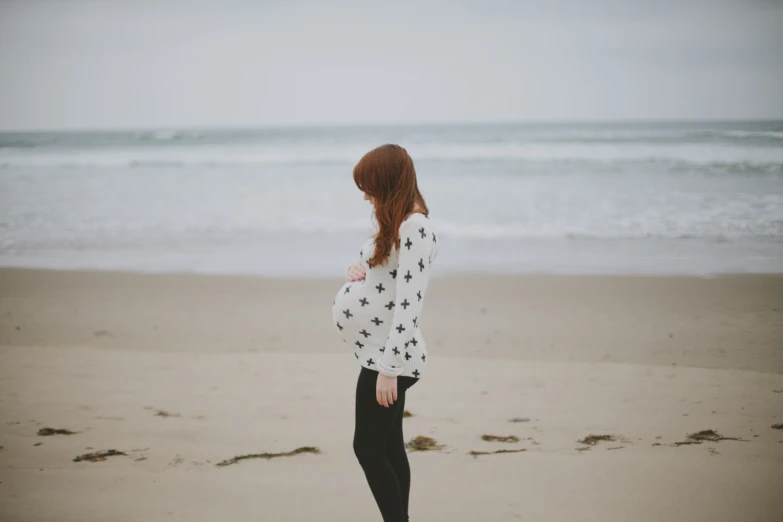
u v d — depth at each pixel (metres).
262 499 2.86
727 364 5.13
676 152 19.44
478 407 4.14
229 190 16.36
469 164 19.48
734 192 13.80
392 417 2.22
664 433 3.64
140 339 5.99
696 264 8.86
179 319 6.68
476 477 3.09
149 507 2.77
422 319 6.64
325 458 3.33
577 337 5.95
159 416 3.98
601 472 3.12
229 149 25.48
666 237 10.61
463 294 7.62
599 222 11.85
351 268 2.37
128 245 10.68
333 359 5.33
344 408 4.14
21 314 6.90
